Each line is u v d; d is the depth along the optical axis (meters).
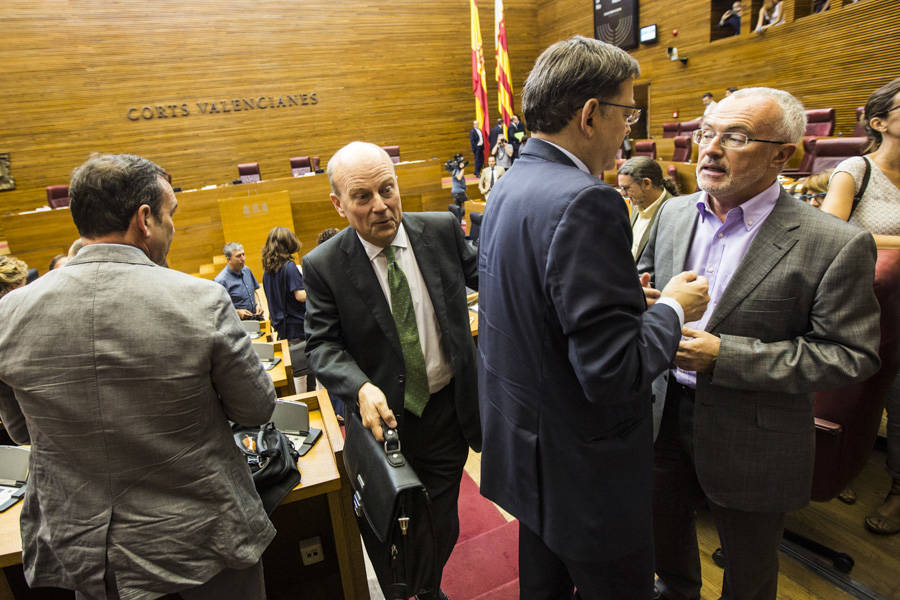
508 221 0.97
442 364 1.66
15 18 8.88
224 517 1.08
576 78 0.93
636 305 0.88
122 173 1.01
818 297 1.15
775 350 1.16
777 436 1.26
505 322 1.01
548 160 0.98
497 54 11.26
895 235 1.79
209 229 7.51
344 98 11.18
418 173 8.94
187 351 1.00
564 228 0.84
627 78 0.96
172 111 9.97
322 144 11.16
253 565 1.17
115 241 1.03
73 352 0.96
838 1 7.09
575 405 0.96
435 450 1.70
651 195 2.60
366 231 1.49
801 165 5.25
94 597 1.03
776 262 1.20
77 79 9.34
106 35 9.38
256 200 7.40
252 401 1.11
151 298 0.99
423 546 1.30
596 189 0.85
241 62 10.30
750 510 1.30
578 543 1.00
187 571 1.04
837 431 1.65
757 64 8.33
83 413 0.97
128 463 0.99
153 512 1.01
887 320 1.55
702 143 1.27
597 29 11.33
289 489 1.48
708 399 1.30
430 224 1.67
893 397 1.93
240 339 1.09
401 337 1.59
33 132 9.25
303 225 7.81
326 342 1.58
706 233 1.38
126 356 0.97
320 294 1.58
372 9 11.09
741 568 1.40
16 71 9.02
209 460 1.06
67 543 1.01
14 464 1.57
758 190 1.25
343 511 1.70
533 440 1.00
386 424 1.35
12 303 1.00
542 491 1.02
